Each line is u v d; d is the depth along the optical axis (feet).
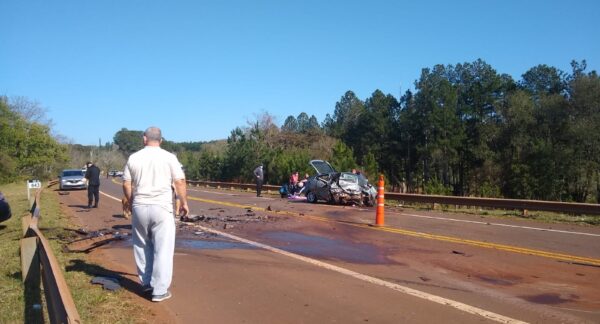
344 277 24.08
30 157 199.93
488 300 20.43
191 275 24.34
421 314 18.52
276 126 204.03
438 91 220.23
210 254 29.73
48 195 86.53
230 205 66.13
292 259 28.35
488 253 30.55
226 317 18.17
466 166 216.74
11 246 32.58
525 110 188.24
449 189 99.91
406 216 52.65
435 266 26.76
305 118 343.87
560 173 159.33
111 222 46.09
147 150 19.76
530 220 50.34
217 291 21.52
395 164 243.19
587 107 169.48
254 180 144.25
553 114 178.70
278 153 137.69
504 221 48.88
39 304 19.84
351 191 66.39
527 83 220.02
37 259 23.04
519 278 24.27
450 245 33.32
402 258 28.86
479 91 214.28
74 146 409.28
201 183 152.97
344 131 269.85
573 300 20.57
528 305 19.77
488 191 117.91
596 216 52.70
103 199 77.41
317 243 33.91
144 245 20.51
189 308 19.13
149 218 19.58
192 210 58.08
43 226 40.75
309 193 72.59
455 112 220.23
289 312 18.75
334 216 51.44
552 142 173.58
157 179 19.60
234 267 26.17
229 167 157.99
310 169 115.55
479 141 207.72
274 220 47.29
